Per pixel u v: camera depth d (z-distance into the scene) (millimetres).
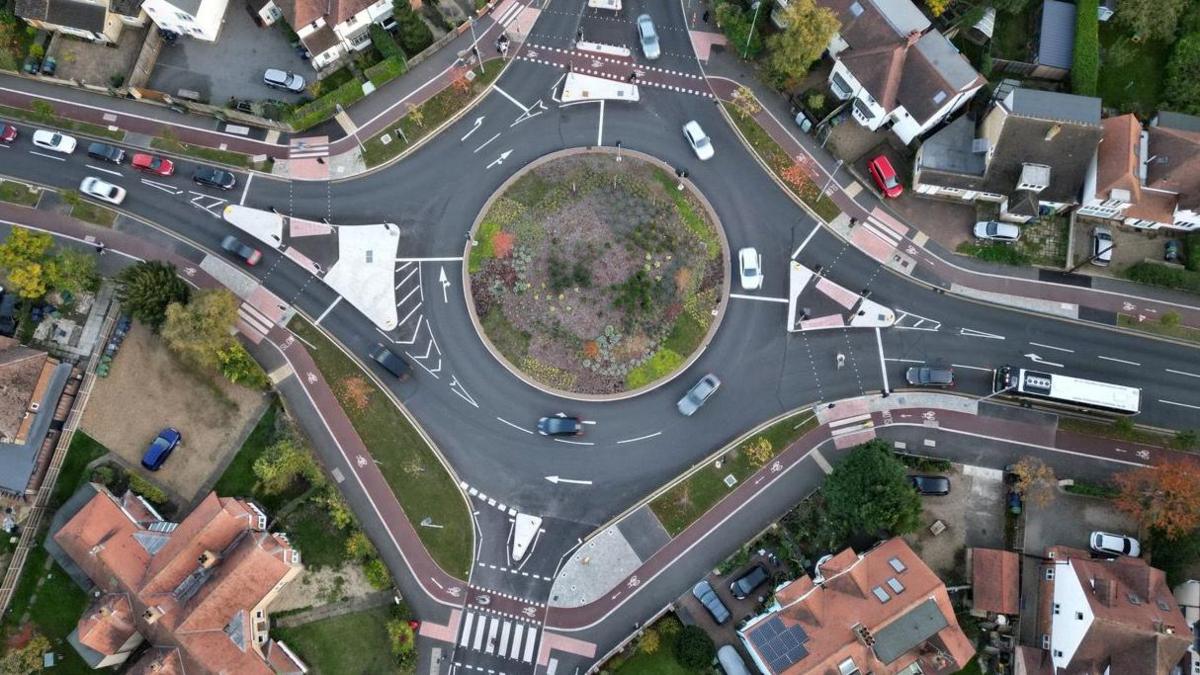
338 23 91375
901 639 74188
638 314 90750
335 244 92625
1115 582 77625
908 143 93062
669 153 94438
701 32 97000
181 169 93750
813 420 89125
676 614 84750
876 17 88625
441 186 94000
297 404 89375
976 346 90312
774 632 77125
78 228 92062
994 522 86125
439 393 90000
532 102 95688
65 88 94875
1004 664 82125
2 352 84562
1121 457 87375
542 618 85625
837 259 92438
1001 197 90938
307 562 85062
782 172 94000
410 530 87375
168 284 84625
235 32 96562
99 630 77500
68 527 80000
